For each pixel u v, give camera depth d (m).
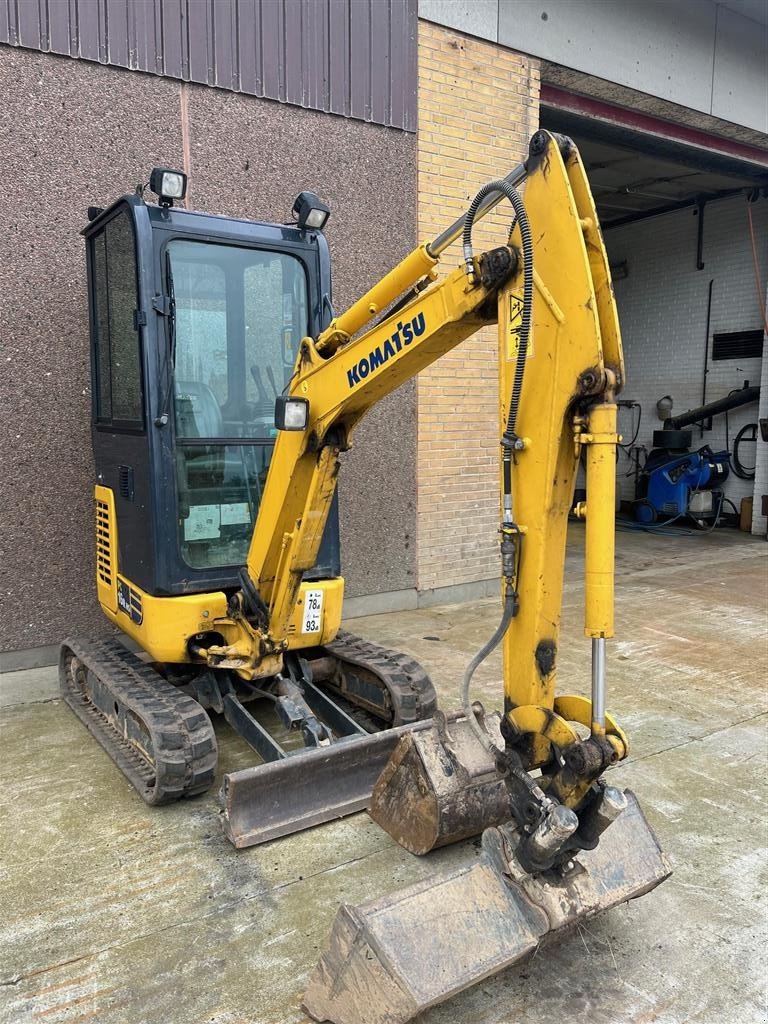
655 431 11.68
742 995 2.28
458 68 6.17
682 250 11.72
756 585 7.52
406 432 6.23
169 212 3.35
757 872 2.89
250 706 4.32
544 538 2.11
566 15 6.65
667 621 6.21
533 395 2.08
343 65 5.61
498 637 2.18
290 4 5.33
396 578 6.36
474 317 2.33
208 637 3.57
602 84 7.04
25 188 4.50
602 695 2.03
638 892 2.34
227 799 2.94
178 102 4.96
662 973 2.37
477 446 6.68
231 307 3.65
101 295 3.89
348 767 3.24
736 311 11.09
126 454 3.61
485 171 6.43
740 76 8.00
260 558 3.29
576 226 1.92
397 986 1.88
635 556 9.10
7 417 4.55
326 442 3.04
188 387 3.56
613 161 9.59
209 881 2.77
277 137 5.38
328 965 2.07
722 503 11.18
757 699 4.57
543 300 2.02
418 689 3.67
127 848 2.96
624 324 12.72
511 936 2.08
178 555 3.38
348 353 2.78
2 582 4.62
